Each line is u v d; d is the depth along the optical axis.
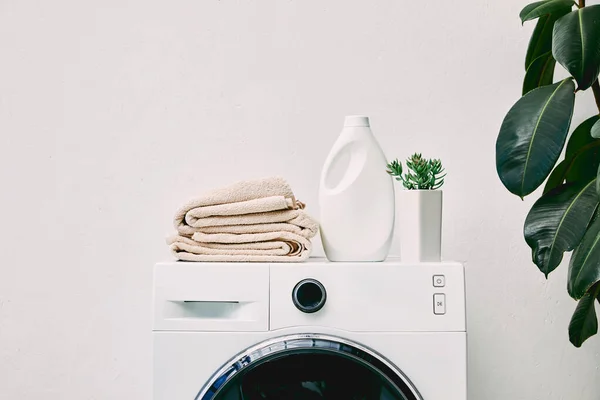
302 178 2.01
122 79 2.03
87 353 2.00
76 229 2.01
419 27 2.03
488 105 2.03
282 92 2.02
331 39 2.03
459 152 2.02
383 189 1.61
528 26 2.03
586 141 1.80
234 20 2.03
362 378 1.47
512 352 2.01
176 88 2.02
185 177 2.02
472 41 2.03
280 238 1.54
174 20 2.03
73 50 2.03
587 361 2.01
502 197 2.02
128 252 2.01
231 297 1.49
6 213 2.01
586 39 1.50
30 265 2.01
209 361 1.48
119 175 2.02
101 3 2.03
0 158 2.02
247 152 2.02
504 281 2.02
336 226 1.60
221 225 1.56
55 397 1.99
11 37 2.03
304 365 1.47
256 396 1.46
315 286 1.47
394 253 2.00
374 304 1.48
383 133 2.02
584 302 1.71
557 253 1.56
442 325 1.48
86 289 2.00
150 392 1.99
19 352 2.00
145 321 2.00
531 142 1.55
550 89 1.59
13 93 2.02
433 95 2.02
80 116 2.02
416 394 1.47
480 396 2.01
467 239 2.02
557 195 1.62
